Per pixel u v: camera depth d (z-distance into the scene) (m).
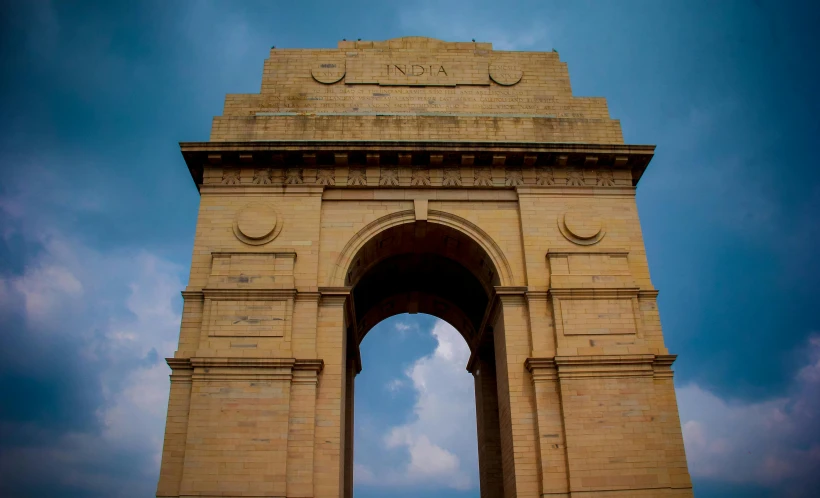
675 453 33.31
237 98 42.41
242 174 39.12
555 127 41.12
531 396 34.59
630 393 34.03
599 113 42.97
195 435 32.47
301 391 33.81
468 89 43.25
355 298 47.00
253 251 36.91
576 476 32.34
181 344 34.88
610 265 37.25
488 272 39.72
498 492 43.59
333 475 32.62
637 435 33.22
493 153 39.09
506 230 38.56
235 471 31.92
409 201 39.06
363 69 43.56
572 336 35.31
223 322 35.03
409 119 40.72
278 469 32.03
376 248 40.12
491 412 45.34
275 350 34.50
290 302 35.56
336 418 33.78
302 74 43.28
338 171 39.38
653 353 35.09
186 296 36.00
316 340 35.25
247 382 33.59
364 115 40.72
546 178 39.56
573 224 38.28
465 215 38.81
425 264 45.75
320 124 40.41
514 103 43.00
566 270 37.00
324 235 38.03
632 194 39.44
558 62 44.44
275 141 38.50
